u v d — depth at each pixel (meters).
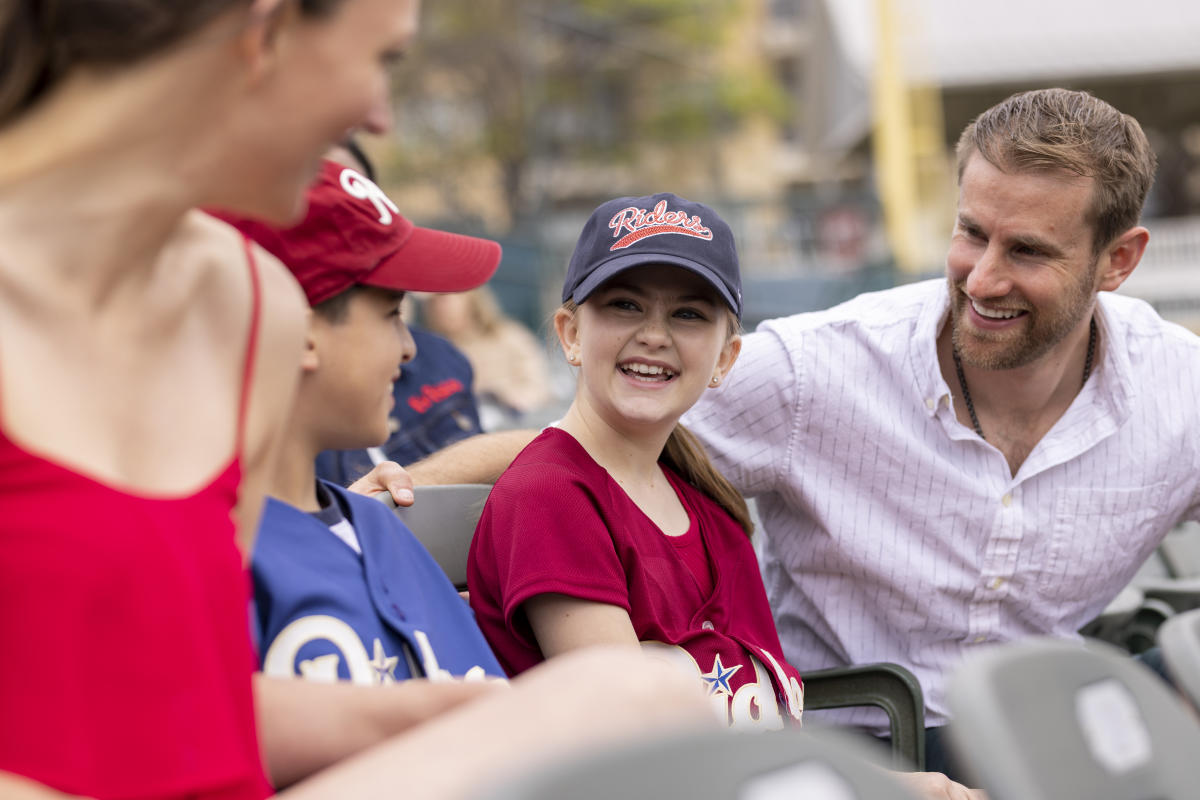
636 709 0.87
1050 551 2.15
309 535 1.31
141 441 0.94
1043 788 0.80
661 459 1.95
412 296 6.42
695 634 1.71
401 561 1.41
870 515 2.17
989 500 2.12
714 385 1.93
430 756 0.83
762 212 12.98
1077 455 2.13
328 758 1.14
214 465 0.99
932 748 2.15
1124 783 0.85
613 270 1.73
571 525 1.63
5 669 0.84
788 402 2.13
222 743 0.92
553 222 15.90
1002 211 1.94
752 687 1.74
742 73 27.72
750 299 10.30
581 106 26.17
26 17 0.85
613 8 25.11
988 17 10.36
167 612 0.89
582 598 1.60
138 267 0.94
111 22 0.84
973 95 11.48
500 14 22.77
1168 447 2.16
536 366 6.50
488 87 23.00
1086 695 0.87
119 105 0.87
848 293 10.19
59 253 0.90
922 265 10.76
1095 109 1.97
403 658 1.32
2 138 0.89
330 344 1.34
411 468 2.06
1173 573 2.98
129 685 0.87
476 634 1.44
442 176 23.02
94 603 0.86
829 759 0.61
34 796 0.83
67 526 0.85
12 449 0.84
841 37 11.34
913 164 11.27
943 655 2.19
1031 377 2.09
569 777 0.54
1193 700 1.00
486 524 1.71
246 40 0.87
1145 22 9.83
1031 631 2.22
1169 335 2.20
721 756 0.58
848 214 12.85
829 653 2.26
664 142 26.67
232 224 1.30
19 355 0.87
